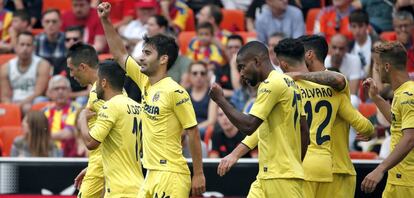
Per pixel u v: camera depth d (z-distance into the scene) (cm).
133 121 1855
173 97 1755
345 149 1847
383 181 2086
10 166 2173
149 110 1775
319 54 1808
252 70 1669
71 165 2167
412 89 1803
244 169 2109
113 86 1859
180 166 1767
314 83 1795
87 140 1823
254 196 1702
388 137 2297
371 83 1888
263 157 1691
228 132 2431
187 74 2783
